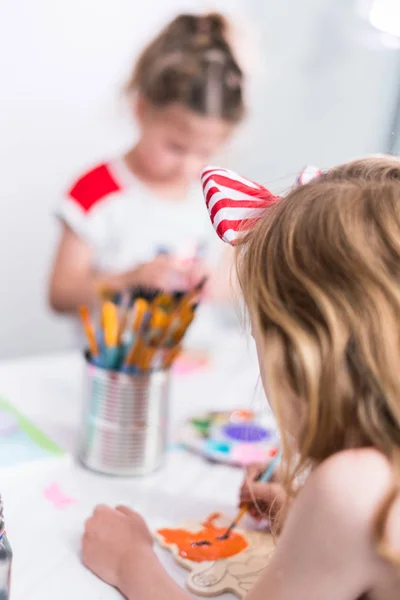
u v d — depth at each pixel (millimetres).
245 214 474
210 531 577
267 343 410
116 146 1532
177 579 510
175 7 1523
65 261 1348
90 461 676
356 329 391
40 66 1416
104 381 655
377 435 391
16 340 1515
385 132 1311
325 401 395
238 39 1370
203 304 1380
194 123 1245
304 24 1512
